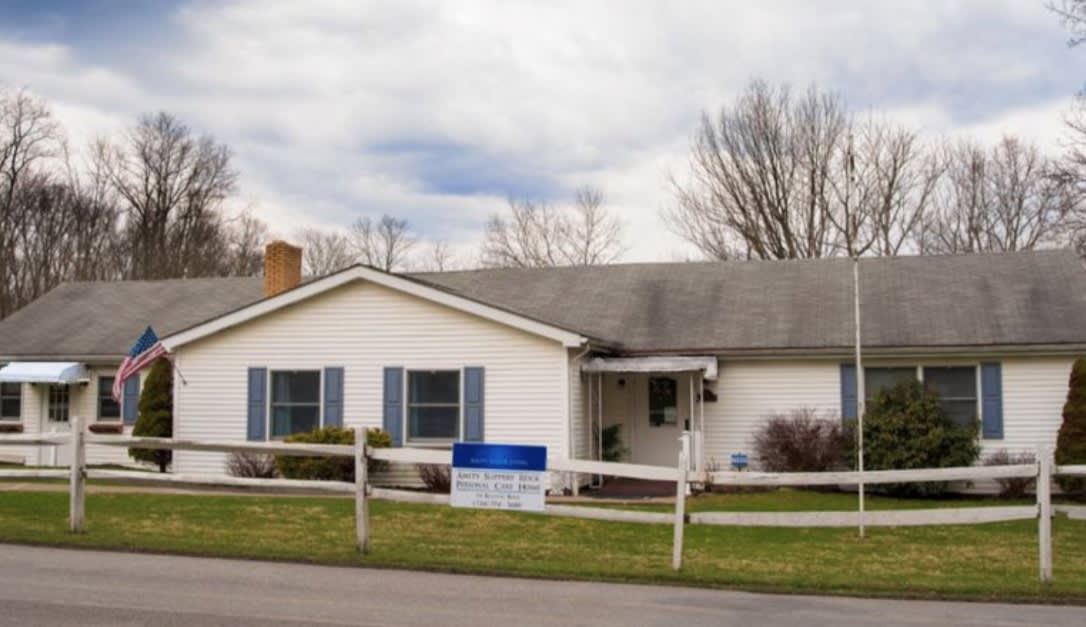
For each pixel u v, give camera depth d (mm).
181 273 58219
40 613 8758
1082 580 11477
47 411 28516
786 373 23516
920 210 43438
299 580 10602
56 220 53781
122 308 30625
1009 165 43906
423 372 22453
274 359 23203
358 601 9578
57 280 52969
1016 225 43625
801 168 43094
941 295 24516
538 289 27953
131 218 59375
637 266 28875
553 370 21719
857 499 20625
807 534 15453
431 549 12930
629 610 9461
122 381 23703
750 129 43500
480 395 22047
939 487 21328
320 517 15680
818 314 24406
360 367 22750
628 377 24688
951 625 9047
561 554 12984
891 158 43188
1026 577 11680
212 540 13141
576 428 22141
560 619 9000
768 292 26031
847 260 27266
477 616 9047
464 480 12172
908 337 22734
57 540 12492
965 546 14367
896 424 21344
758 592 10578
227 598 9555
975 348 22172
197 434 23438
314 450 12727
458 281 29094
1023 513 11102
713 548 13828
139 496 17703
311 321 23078
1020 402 22234
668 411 24438
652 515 11930
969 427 21703
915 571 12094
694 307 25688
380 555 12125
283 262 27266
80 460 13320
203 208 61656
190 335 23453
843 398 23125
